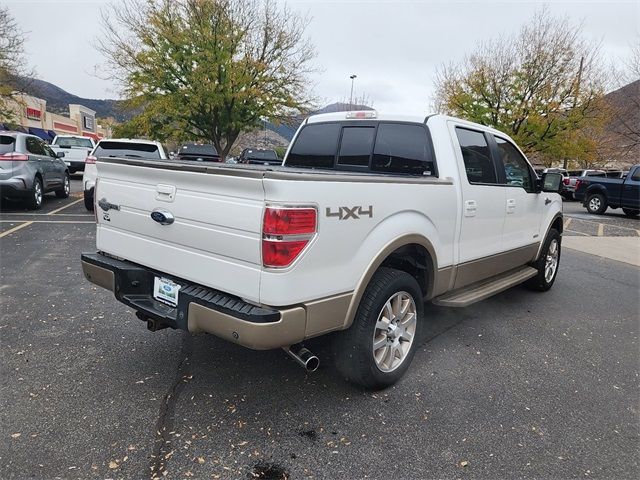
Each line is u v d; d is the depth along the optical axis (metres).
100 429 2.60
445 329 4.42
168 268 2.92
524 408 3.03
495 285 4.39
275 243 2.35
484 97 25.55
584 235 11.40
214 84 21.67
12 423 2.62
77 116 54.47
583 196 17.41
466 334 4.30
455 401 3.07
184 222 2.75
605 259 8.51
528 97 24.86
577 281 6.63
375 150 4.09
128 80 22.50
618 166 32.09
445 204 3.50
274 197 2.33
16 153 9.98
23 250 6.76
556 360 3.80
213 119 23.41
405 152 3.90
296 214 2.38
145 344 3.71
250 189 2.40
